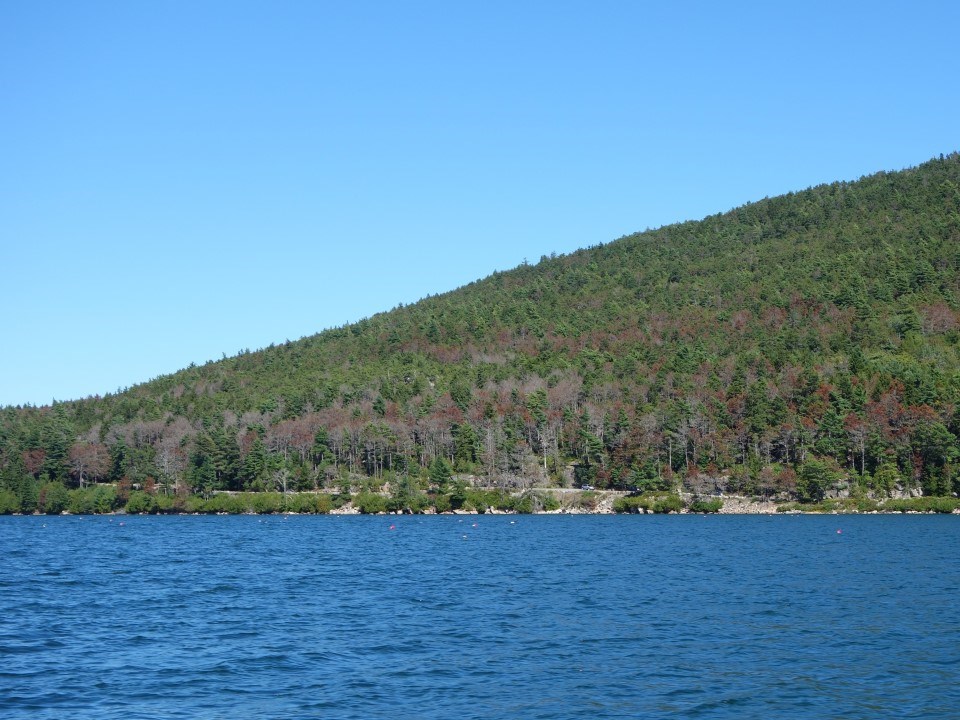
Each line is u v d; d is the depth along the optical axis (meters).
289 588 77.81
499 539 132.50
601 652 50.22
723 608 64.81
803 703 40.66
